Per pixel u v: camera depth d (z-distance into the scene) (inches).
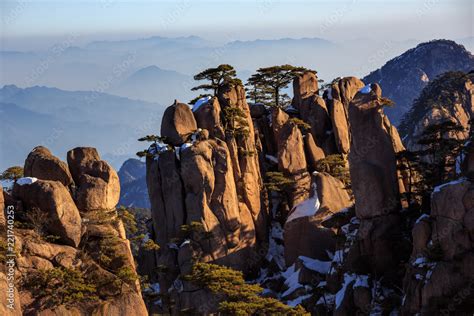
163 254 5762.8
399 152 5339.6
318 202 5876.0
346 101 6963.6
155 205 5989.2
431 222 4387.3
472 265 4121.6
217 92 6688.0
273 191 6515.8
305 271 5487.2
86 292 3270.2
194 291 5374.0
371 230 5036.9
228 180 5964.6
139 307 3373.5
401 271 4785.9
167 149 6033.5
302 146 6569.9
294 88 7071.9
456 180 4402.1
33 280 3181.6
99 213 3673.7
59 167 3740.2
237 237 5920.3
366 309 4751.5
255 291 4623.5
